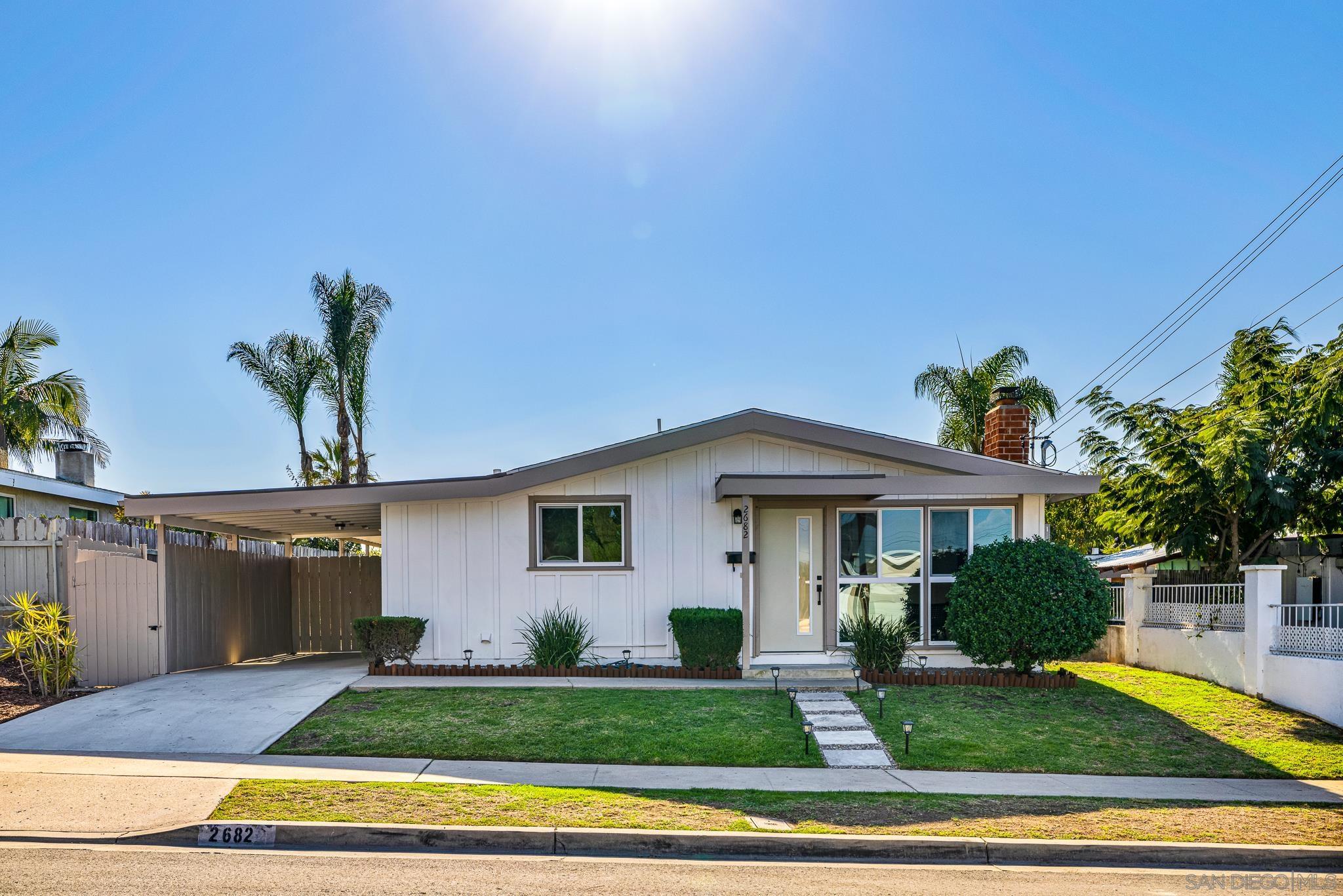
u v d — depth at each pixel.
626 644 13.37
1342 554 16.45
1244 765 9.59
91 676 12.61
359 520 15.36
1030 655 12.29
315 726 9.86
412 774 8.23
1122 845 6.80
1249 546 15.30
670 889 5.82
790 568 13.66
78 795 7.41
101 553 12.88
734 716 10.48
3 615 13.36
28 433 25.22
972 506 13.73
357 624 12.70
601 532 13.49
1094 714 11.19
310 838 6.62
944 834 6.91
